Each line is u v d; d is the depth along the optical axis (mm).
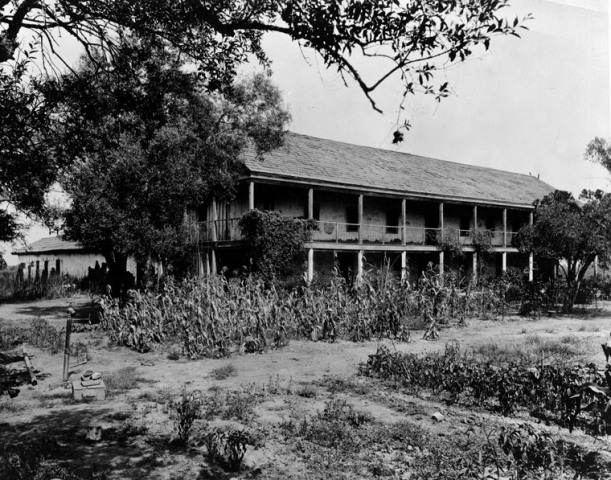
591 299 28203
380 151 34969
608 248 24016
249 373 11141
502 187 37344
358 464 6027
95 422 7648
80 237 18031
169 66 6777
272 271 21703
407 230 31375
